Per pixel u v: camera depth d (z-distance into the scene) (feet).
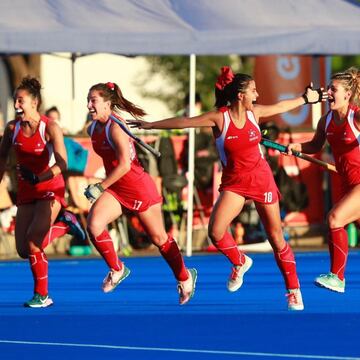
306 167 159.53
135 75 272.72
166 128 88.74
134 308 97.25
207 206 154.40
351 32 133.08
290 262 92.89
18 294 110.11
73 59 169.48
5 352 74.38
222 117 87.92
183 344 77.05
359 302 99.86
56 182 95.66
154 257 147.54
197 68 281.95
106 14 128.67
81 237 98.12
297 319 88.89
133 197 91.09
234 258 93.86
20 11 127.13
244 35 129.59
